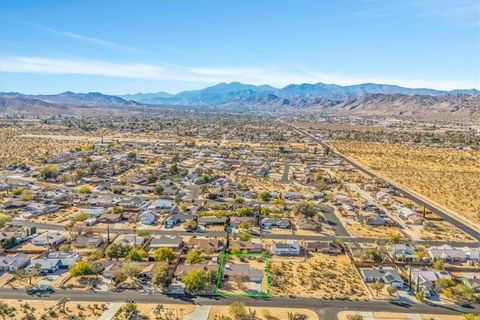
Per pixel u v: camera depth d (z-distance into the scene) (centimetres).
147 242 12650
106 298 9138
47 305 8794
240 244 12219
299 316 8456
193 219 14588
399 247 12156
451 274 10662
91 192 18962
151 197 18338
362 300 9231
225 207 16388
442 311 8812
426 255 11744
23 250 11869
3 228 13638
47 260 10750
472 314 8369
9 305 8756
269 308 8819
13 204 16250
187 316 8431
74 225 14188
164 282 9750
